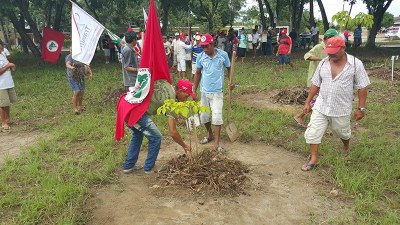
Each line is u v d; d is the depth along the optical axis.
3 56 6.92
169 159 5.32
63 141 6.27
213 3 32.12
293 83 11.08
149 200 4.12
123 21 33.66
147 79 4.26
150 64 4.27
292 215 3.80
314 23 26.94
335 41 4.43
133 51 6.63
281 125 6.72
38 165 5.05
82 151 5.77
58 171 4.89
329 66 4.63
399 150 5.32
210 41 5.37
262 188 4.37
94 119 7.40
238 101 8.88
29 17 19.73
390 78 11.78
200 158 4.75
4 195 4.25
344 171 4.62
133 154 4.76
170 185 4.38
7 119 7.25
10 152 5.87
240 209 3.91
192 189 4.27
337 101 4.63
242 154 5.54
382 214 3.74
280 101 8.82
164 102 4.30
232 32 21.75
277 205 3.99
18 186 4.50
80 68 7.97
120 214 3.85
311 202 4.05
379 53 21.70
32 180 4.63
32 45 20.30
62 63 19.08
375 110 7.69
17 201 4.08
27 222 3.64
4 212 3.89
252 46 22.23
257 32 23.05
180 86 4.77
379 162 4.95
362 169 4.76
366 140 5.86
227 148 5.81
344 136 5.00
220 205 3.98
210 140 6.16
